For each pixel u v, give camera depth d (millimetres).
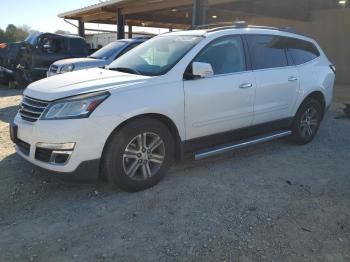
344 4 15641
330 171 5043
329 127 7629
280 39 5707
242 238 3342
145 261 3000
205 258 3049
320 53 6434
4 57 13633
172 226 3518
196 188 4359
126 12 17188
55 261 2979
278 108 5531
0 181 4410
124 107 3893
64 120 3719
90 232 3393
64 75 4605
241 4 15219
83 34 22297
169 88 4246
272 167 5137
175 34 5223
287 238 3361
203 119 4602
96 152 3814
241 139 5254
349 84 16781
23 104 4195
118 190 4250
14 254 3061
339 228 3551
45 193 4145
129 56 5234
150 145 4230
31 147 3926
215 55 4770
